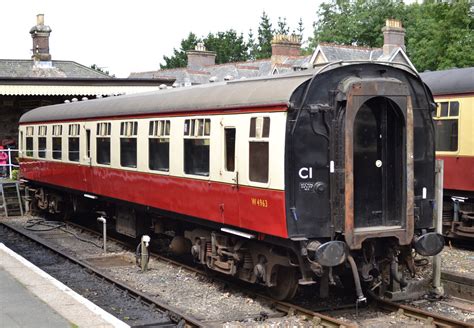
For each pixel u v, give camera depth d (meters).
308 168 8.67
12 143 26.64
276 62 37.59
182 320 8.84
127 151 13.62
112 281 11.32
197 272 11.88
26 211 21.28
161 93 12.78
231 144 9.87
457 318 9.14
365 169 9.05
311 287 10.77
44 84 23.33
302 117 8.62
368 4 57.78
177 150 11.47
